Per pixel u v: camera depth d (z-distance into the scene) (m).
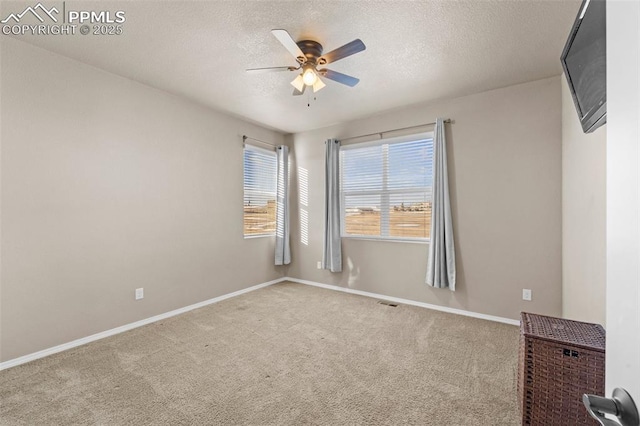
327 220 4.42
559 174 2.88
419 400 1.85
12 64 2.24
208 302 3.76
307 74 2.27
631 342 0.47
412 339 2.73
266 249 4.70
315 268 4.71
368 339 2.73
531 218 3.02
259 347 2.56
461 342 2.66
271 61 2.62
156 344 2.62
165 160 3.29
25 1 1.85
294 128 4.68
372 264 4.12
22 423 1.64
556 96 2.89
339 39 2.27
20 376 2.10
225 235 4.01
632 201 0.47
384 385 2.01
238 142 4.21
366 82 3.02
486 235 3.26
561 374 1.44
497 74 2.86
